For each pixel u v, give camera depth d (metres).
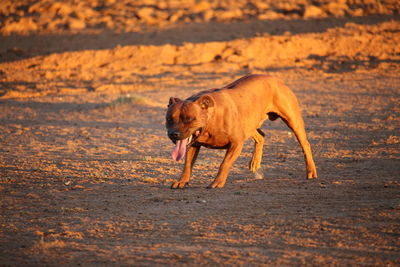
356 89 28.30
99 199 9.77
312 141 16.50
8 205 9.43
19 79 38.94
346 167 12.38
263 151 15.07
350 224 7.63
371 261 6.16
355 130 17.95
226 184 10.84
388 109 21.91
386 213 8.13
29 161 14.09
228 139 10.04
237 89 10.50
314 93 27.98
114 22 53.66
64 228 7.88
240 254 6.49
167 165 13.31
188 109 9.17
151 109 25.06
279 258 6.32
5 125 21.81
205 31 47.97
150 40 46.56
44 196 10.10
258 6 55.59
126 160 14.09
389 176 11.15
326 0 54.91
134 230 7.68
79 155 14.99
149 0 59.59
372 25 45.47
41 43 49.94
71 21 54.34
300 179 11.21
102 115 24.08
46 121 22.83
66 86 35.62
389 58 37.53
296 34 44.97
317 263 6.13
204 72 37.19
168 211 8.70
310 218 8.01
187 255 6.50
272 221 7.91
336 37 42.12
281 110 11.14
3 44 51.06
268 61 39.16
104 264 6.26
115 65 40.81
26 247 6.95
